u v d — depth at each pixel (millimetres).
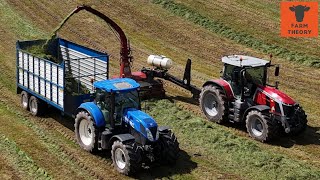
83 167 11617
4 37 24469
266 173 11555
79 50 15609
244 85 14047
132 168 10867
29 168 11477
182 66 21781
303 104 17281
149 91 16719
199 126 14352
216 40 24859
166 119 14992
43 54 15961
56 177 11070
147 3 29297
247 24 26109
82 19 27422
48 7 29156
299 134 13984
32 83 14883
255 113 13398
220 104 14539
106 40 24984
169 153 11438
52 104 13992
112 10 28688
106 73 14336
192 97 17703
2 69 19938
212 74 20781
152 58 17312
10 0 29922
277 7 28125
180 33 25797
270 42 24078
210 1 29312
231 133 13953
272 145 13305
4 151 12352
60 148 12664
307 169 11805
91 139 12203
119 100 11781
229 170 11742
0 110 15367
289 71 21078
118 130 11875
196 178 11258
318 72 20938
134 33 26016
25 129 13898
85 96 13344
